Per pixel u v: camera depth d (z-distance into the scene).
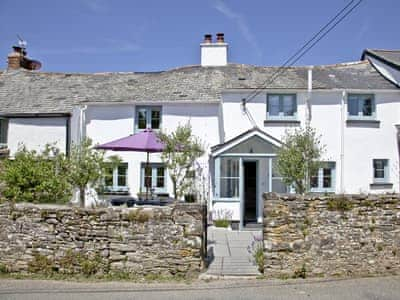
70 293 7.88
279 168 14.03
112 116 18.69
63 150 18.73
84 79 22.23
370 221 9.32
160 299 7.53
